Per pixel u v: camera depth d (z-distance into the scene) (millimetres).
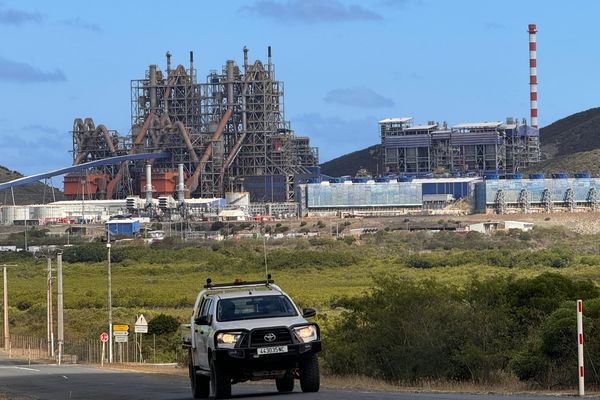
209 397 71375
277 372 64812
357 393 69188
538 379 81875
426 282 109250
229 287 70625
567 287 107125
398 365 97625
